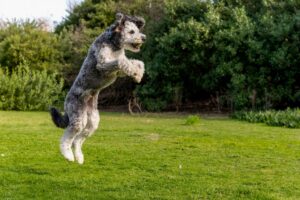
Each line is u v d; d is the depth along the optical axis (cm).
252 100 2667
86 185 953
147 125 1956
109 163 1155
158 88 3031
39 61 3503
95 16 3922
